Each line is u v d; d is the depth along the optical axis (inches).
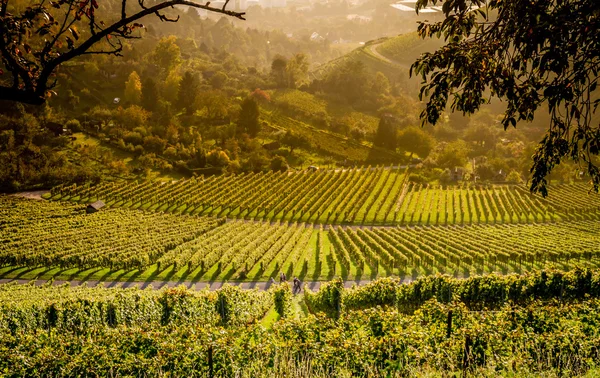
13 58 246.1
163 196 3267.7
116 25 245.0
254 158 4340.6
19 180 3366.1
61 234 2404.0
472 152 5698.8
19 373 667.4
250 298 1274.6
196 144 4498.0
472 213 3272.6
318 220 3048.7
